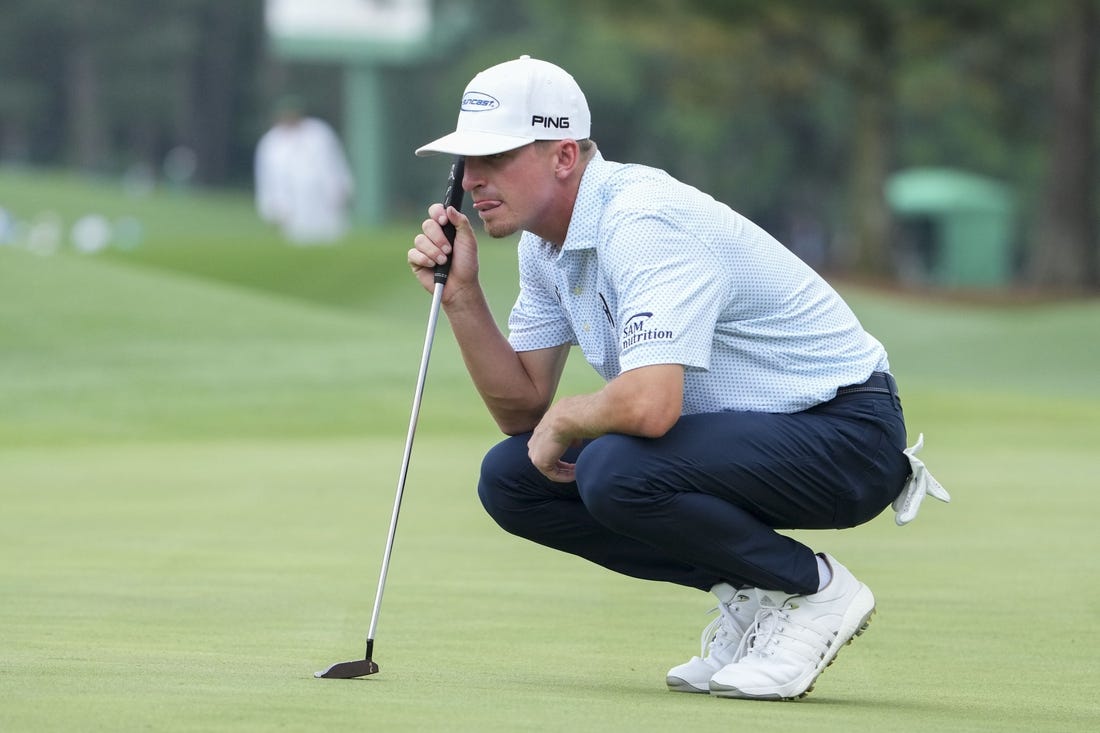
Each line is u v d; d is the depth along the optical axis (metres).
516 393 13.21
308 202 91.44
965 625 15.41
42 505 25.62
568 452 13.02
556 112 12.01
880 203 104.62
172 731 9.77
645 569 13.05
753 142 192.25
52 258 59.06
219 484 28.83
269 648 13.54
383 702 10.90
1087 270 105.56
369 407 43.25
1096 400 48.59
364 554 20.25
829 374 12.11
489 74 12.08
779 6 88.31
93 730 9.77
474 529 22.83
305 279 80.50
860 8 88.88
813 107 176.25
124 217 156.25
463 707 10.80
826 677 12.95
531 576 18.50
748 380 12.09
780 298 12.05
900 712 11.36
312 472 30.88
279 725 9.98
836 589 12.12
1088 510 25.17
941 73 105.00
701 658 12.44
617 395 11.63
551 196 12.14
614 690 12.04
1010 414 43.72
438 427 40.78
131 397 43.56
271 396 44.09
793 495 12.03
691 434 11.90
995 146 155.75
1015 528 23.06
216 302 56.81
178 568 18.89
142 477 29.97
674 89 105.56
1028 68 105.94
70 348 49.16
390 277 80.19
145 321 53.03
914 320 76.62
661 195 11.86
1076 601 16.81
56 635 14.07
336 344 52.34
